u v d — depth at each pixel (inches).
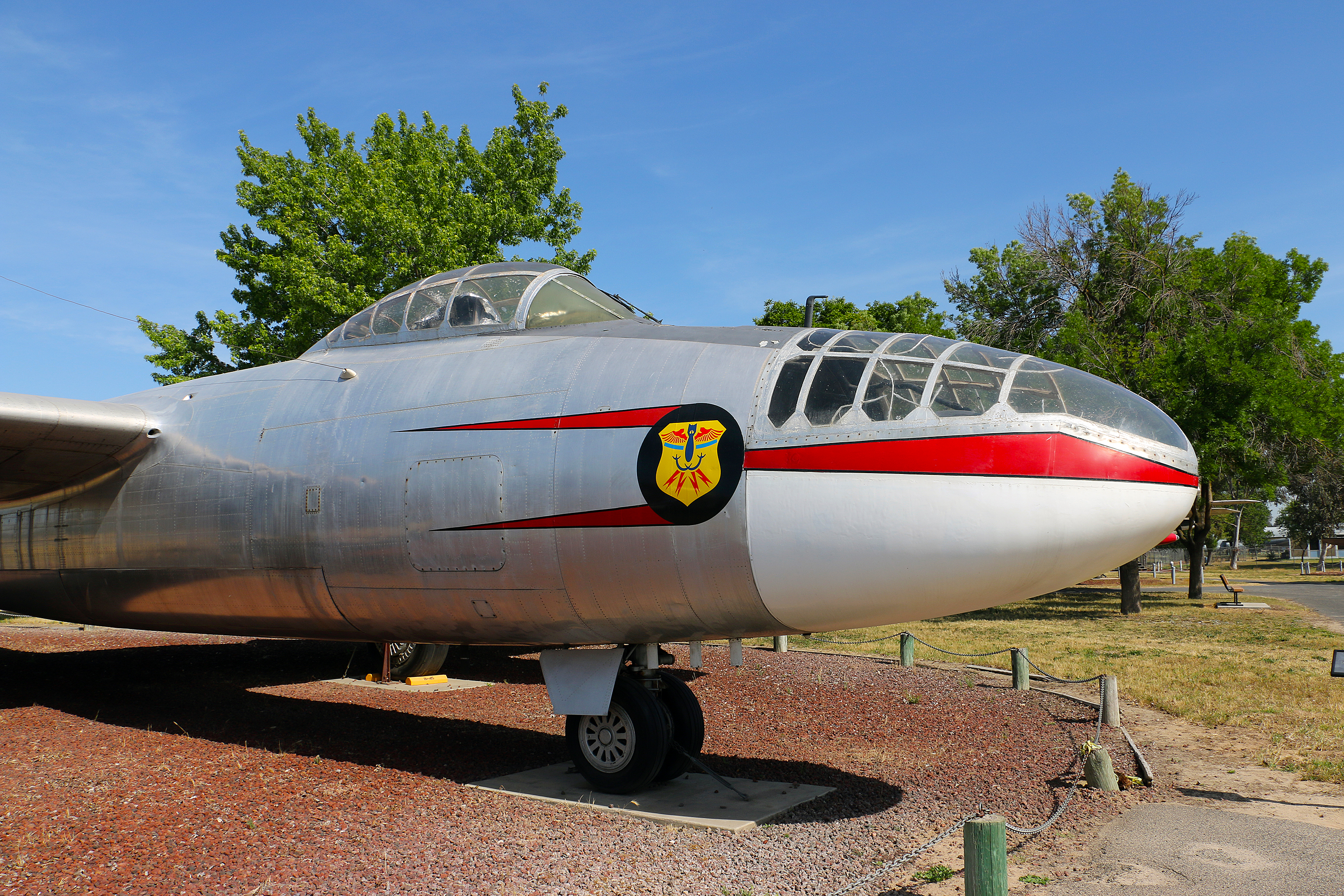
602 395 255.9
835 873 198.8
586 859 205.6
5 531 403.5
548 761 303.3
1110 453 219.6
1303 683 490.3
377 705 409.7
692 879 193.9
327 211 868.0
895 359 237.8
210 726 349.7
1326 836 230.8
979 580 222.1
